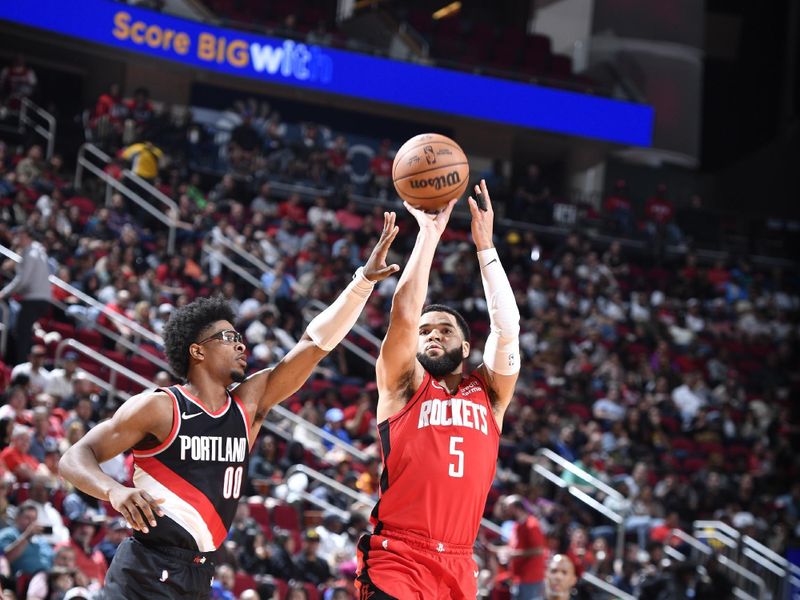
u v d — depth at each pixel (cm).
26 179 2542
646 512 2141
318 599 1562
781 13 4228
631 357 2802
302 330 2431
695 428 2628
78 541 1419
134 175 2695
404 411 628
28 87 2991
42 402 1655
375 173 3347
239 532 1594
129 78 3372
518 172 4022
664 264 3556
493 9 4156
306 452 1966
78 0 3091
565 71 3756
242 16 3359
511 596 1684
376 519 626
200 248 2542
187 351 594
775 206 3991
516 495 1966
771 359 3080
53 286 2091
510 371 651
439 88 3544
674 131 3938
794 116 4119
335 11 3812
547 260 3234
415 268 632
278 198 3162
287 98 3547
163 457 575
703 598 1711
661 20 3994
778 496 2520
